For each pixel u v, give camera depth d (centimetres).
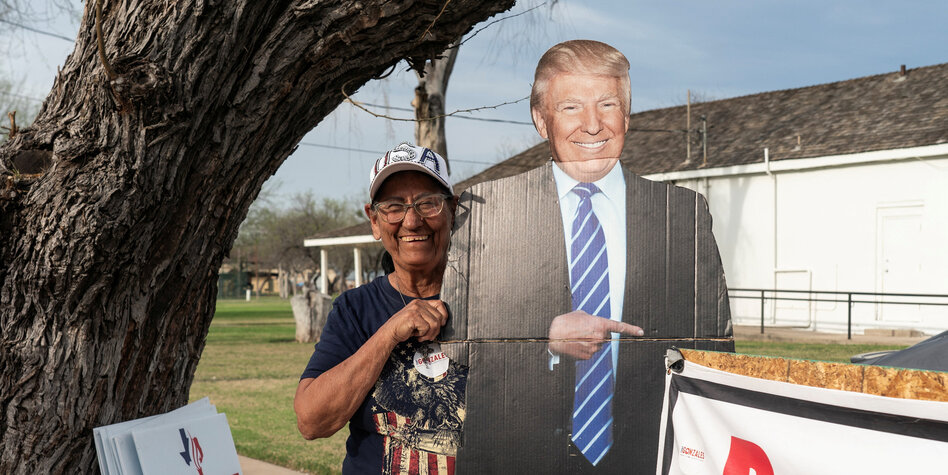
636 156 2277
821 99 2061
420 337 198
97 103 219
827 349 1343
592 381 192
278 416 873
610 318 193
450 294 199
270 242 6397
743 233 1936
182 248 235
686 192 195
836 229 1775
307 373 220
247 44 224
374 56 239
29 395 223
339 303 229
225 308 5078
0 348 224
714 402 181
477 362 196
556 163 199
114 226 214
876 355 348
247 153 238
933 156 1619
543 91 203
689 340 192
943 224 1606
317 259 6303
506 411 194
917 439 152
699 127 2219
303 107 246
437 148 1258
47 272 217
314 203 6238
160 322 240
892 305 1680
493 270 198
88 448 229
